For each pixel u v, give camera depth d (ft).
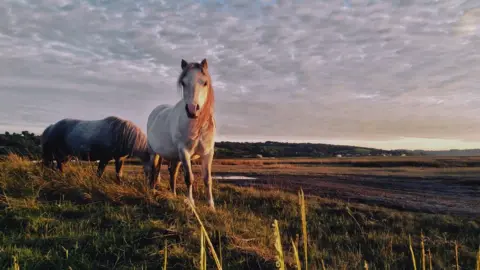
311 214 20.44
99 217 14.35
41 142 24.56
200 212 15.47
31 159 26.55
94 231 12.83
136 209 15.56
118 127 22.49
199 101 15.16
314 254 14.05
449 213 23.12
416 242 16.51
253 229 15.29
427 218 20.30
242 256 11.60
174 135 17.51
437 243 16.44
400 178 47.62
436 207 25.26
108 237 12.32
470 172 61.57
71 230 13.01
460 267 14.17
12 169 20.63
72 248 11.53
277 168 69.62
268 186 32.65
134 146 22.59
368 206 23.16
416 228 18.94
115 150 22.53
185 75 15.52
